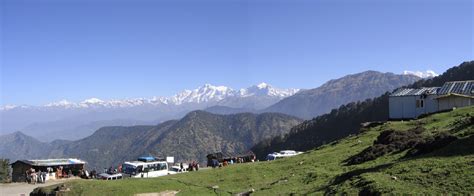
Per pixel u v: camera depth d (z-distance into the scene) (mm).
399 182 29328
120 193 46250
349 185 32688
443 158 32812
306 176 45750
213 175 57875
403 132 53469
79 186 49031
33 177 68938
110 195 45719
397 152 45938
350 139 72375
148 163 73000
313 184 40062
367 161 47156
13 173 79500
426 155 36344
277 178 49812
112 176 71562
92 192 46750
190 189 48688
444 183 27125
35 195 49656
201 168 82750
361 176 33812
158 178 57406
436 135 44656
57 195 47125
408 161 35281
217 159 91938
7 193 57062
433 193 25938
